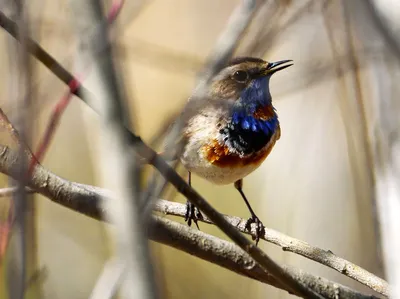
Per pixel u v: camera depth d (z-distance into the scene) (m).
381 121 8.15
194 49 19.69
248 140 10.29
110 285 4.93
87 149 17.88
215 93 10.20
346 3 8.76
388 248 7.89
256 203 17.16
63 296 16.28
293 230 14.83
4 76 11.37
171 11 20.50
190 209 9.46
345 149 14.79
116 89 4.36
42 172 8.07
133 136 4.60
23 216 4.84
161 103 18.91
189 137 9.97
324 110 15.16
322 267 14.45
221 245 8.66
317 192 14.73
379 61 8.35
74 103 17.81
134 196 4.32
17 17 4.96
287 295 15.75
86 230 17.06
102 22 4.57
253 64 10.38
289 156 15.48
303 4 9.90
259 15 8.59
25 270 4.77
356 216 14.32
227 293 16.62
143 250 4.36
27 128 5.01
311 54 14.82
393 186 7.86
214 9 20.36
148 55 13.03
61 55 9.04
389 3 6.71
